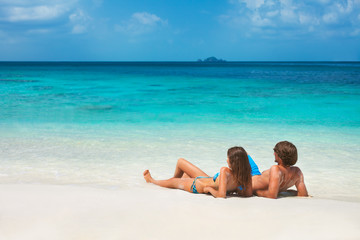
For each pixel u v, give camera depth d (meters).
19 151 7.22
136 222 2.77
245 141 8.61
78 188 4.07
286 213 2.97
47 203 3.29
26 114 13.53
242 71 63.31
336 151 7.59
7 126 10.72
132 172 5.69
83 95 21.23
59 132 9.73
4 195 3.57
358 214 2.91
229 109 15.31
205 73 54.47
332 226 2.59
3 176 5.31
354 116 13.23
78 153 7.09
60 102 17.77
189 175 4.77
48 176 5.36
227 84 29.88
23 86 26.88
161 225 2.71
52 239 2.42
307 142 8.58
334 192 4.80
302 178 4.45
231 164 4.18
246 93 22.17
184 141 8.52
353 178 5.55
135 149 7.54
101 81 33.38
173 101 18.38
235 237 2.46
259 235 2.49
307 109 15.17
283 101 18.00
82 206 3.20
